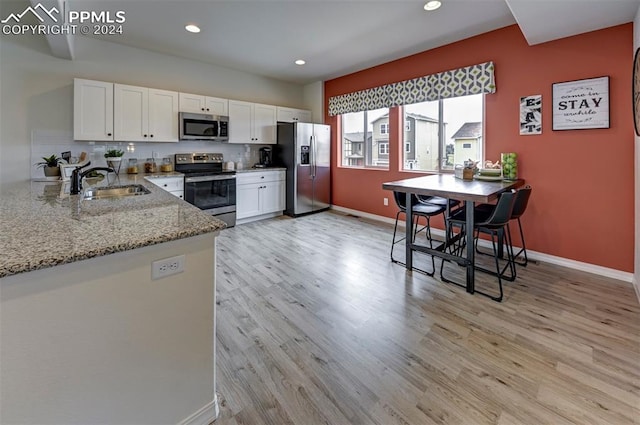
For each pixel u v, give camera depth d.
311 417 1.41
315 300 2.51
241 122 5.13
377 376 1.67
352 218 5.48
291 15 3.24
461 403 1.49
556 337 2.00
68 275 0.98
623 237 2.90
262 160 5.66
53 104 3.71
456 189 2.64
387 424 1.38
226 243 4.03
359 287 2.75
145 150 4.44
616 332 2.05
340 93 5.68
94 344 1.06
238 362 1.77
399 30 3.60
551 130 3.25
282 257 3.51
